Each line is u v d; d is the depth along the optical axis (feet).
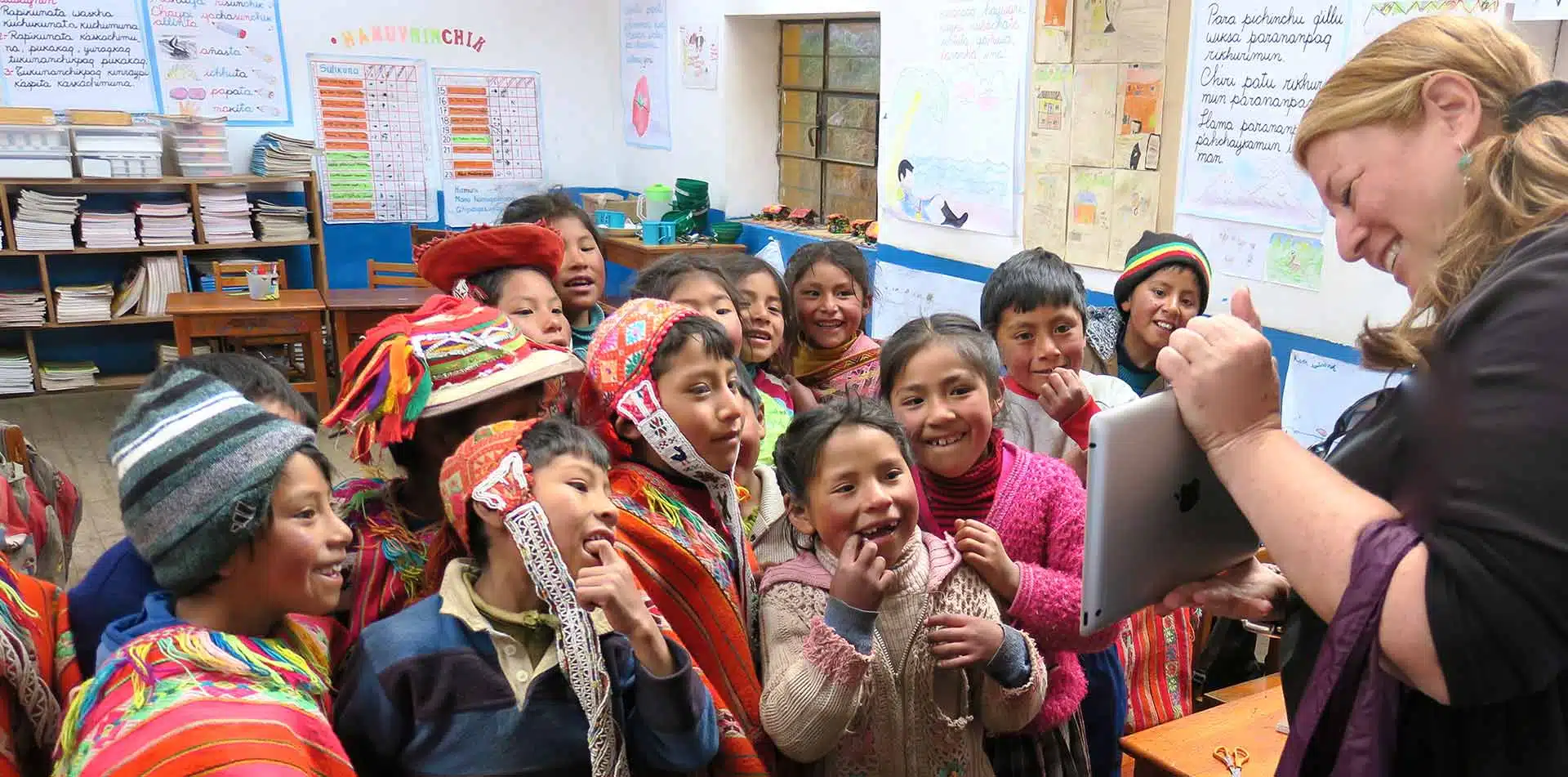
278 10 19.70
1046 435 6.35
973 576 4.59
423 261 6.65
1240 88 9.53
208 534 3.18
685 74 19.75
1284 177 9.20
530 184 22.52
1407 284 2.96
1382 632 2.45
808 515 4.45
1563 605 2.21
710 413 4.57
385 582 4.59
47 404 18.20
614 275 21.22
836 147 17.51
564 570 3.62
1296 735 2.74
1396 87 2.77
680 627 4.35
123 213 18.17
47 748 3.63
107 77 18.70
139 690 2.96
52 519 6.41
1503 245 2.56
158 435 3.28
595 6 22.34
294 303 16.46
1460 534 2.34
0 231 17.49
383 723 3.63
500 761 3.65
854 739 4.29
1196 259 7.40
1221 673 7.47
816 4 15.96
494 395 4.91
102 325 19.38
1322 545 2.60
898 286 14.99
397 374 4.76
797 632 4.30
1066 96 11.64
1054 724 4.79
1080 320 6.57
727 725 4.18
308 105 20.26
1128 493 2.91
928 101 13.94
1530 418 2.25
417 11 20.83
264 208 19.20
